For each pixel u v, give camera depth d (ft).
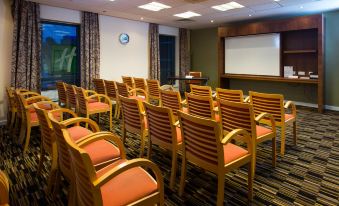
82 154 3.81
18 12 16.79
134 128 9.67
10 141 12.37
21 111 11.72
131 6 18.85
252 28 23.52
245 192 7.50
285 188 7.70
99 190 3.97
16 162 9.83
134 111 9.37
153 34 26.25
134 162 4.61
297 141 12.16
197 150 6.57
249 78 24.13
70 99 15.10
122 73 24.21
